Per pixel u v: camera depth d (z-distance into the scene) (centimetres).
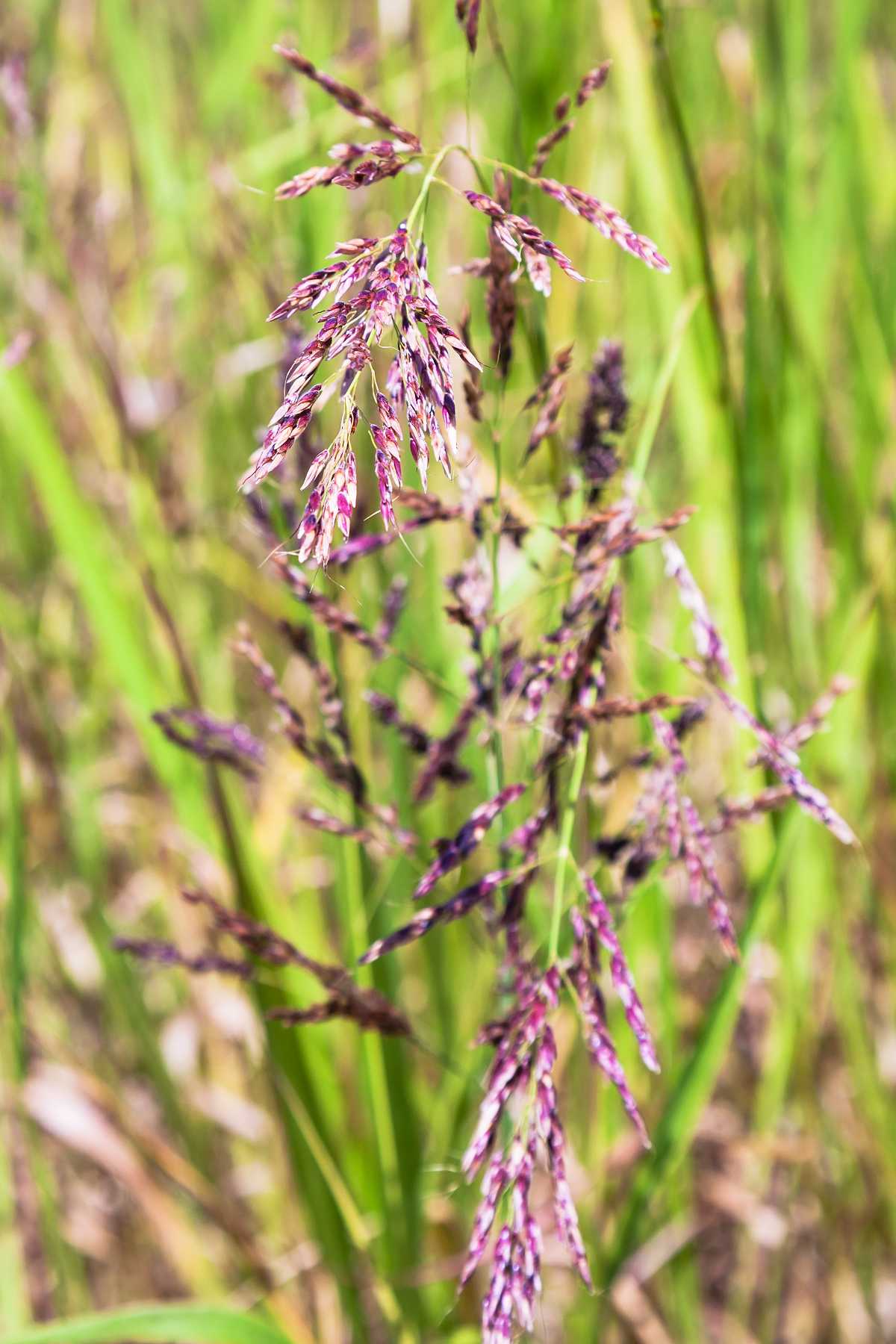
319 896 89
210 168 83
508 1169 66
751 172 78
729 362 76
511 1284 65
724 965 84
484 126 83
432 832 79
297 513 71
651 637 80
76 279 87
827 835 79
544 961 75
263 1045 76
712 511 76
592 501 70
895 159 88
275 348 84
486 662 70
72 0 104
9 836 80
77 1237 91
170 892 89
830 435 81
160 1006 100
